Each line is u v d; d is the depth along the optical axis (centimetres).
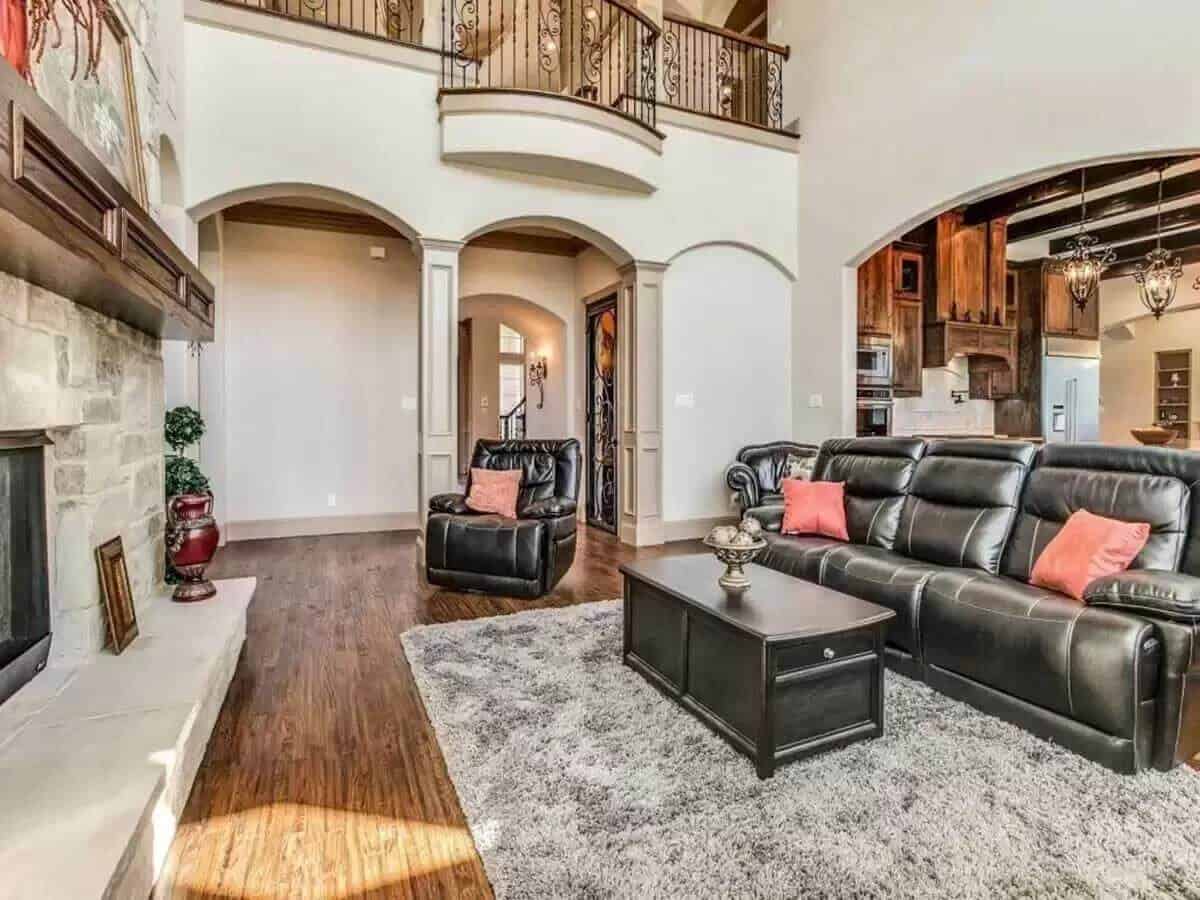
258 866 167
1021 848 171
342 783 204
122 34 261
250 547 557
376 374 638
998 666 242
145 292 198
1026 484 306
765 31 777
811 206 616
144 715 185
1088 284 552
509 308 773
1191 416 897
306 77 438
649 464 583
